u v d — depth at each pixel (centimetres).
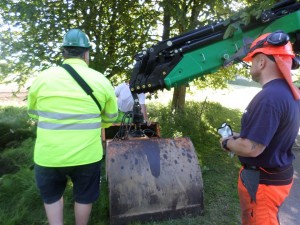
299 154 585
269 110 190
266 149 204
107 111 278
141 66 343
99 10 541
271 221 211
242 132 204
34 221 330
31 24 533
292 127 201
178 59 327
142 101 473
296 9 315
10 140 538
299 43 314
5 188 372
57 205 274
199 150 569
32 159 452
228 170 488
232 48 322
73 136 251
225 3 484
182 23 522
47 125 251
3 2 525
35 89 253
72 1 525
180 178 335
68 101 249
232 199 391
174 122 668
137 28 568
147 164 331
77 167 260
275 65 200
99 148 268
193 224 329
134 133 416
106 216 345
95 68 547
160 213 329
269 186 210
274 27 313
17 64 566
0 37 556
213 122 750
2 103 986
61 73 252
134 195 320
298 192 420
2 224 317
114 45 579
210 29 328
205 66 325
